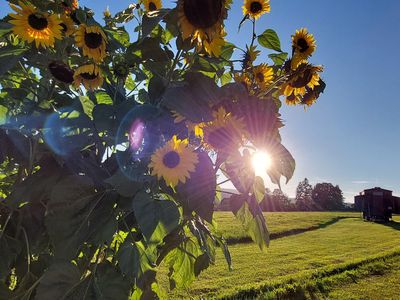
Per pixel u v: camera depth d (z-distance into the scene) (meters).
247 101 1.60
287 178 1.65
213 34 1.49
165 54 1.77
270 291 7.73
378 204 34.72
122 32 2.13
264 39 2.13
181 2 1.46
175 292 7.04
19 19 1.66
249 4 2.11
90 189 1.56
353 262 10.81
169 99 1.52
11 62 1.68
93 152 1.81
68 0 1.90
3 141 1.67
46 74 1.92
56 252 1.50
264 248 1.88
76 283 1.56
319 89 2.04
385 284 8.87
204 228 2.00
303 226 24.92
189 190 1.49
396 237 20.30
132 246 1.68
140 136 1.63
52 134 1.64
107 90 1.90
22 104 1.87
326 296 7.79
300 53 2.02
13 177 2.09
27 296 1.59
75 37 1.69
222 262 11.00
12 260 1.73
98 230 1.54
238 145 1.54
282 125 1.64
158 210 1.45
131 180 1.51
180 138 1.70
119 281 1.64
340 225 27.98
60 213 1.51
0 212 1.79
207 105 1.56
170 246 1.85
